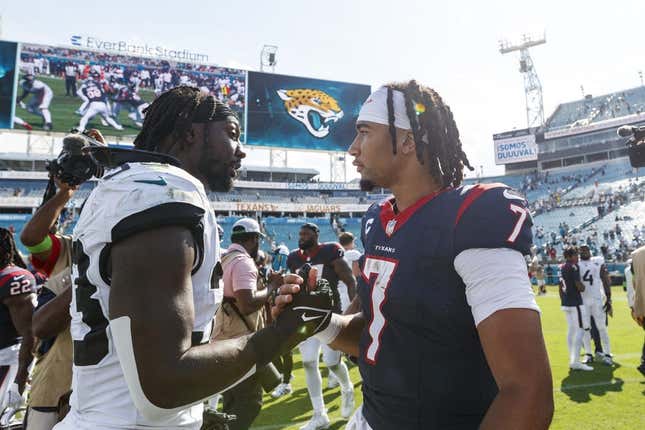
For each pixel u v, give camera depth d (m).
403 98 1.31
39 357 2.59
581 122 45.56
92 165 1.42
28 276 3.09
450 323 1.10
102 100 28.20
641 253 5.11
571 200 36.91
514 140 44.72
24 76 26.86
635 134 3.97
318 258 4.83
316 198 40.34
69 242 2.67
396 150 1.30
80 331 1.12
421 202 1.26
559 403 4.61
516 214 1.06
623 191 34.78
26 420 2.56
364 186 1.41
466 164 1.41
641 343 7.90
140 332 0.88
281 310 1.11
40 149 33.09
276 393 5.37
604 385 5.25
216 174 1.40
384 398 1.22
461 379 1.12
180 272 0.96
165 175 1.08
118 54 28.84
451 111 1.39
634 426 3.93
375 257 1.29
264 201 39.06
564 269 6.27
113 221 0.98
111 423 1.04
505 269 1.00
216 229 1.18
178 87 1.40
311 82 31.83
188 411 1.17
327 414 4.60
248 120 30.16
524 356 0.93
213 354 0.94
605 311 6.43
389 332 1.22
